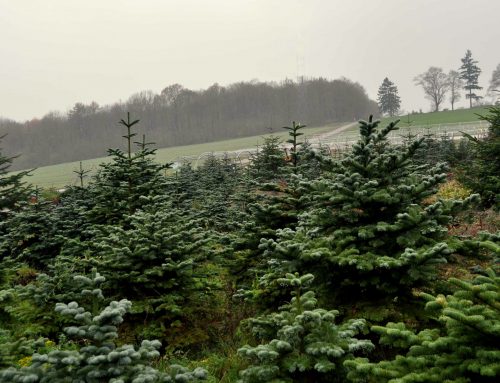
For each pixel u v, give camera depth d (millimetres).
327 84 111562
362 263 4758
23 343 3994
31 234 10641
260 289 6012
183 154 61406
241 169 21516
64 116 93062
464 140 17906
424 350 3482
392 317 4961
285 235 5617
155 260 6316
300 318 3783
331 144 39156
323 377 3791
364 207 5523
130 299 6039
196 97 106938
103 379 3268
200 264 6930
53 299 6207
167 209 8406
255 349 3771
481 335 3166
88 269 6836
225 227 11711
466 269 5262
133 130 91625
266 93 107062
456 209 5250
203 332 6113
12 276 8211
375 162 5570
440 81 87938
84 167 59750
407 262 4566
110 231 7461
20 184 12648
